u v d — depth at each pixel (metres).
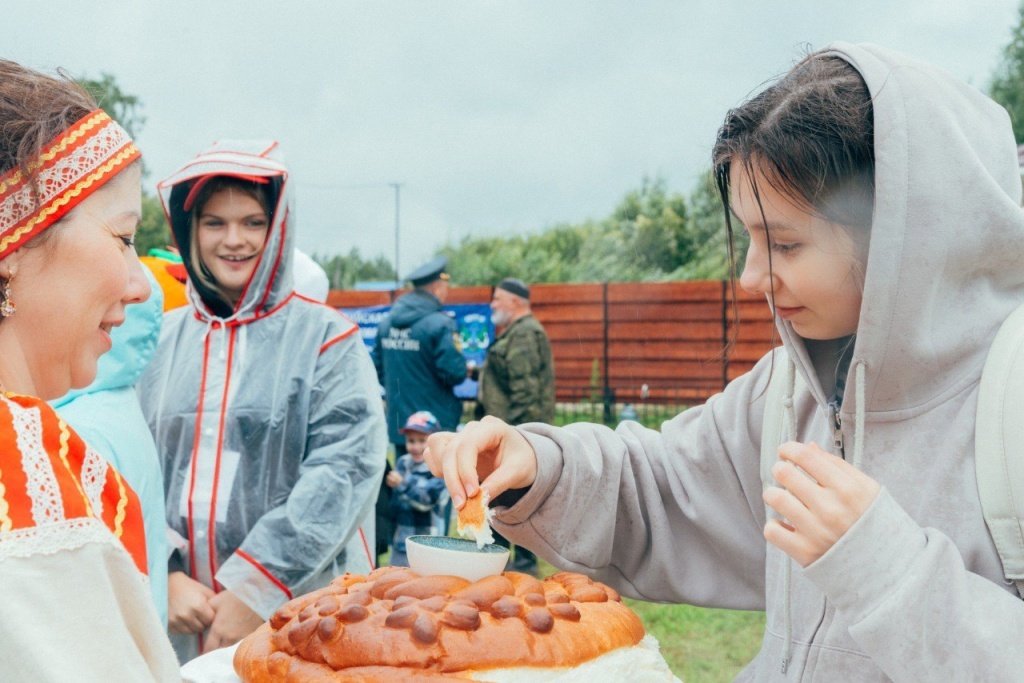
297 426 2.45
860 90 1.14
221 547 2.40
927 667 0.95
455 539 1.23
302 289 3.36
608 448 1.50
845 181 1.11
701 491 1.50
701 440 1.52
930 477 1.14
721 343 11.22
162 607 2.00
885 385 1.18
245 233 2.50
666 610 4.64
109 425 1.89
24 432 0.84
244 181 2.48
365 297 12.17
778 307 1.23
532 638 1.03
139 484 1.92
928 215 1.09
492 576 1.13
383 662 1.00
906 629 0.94
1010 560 1.05
